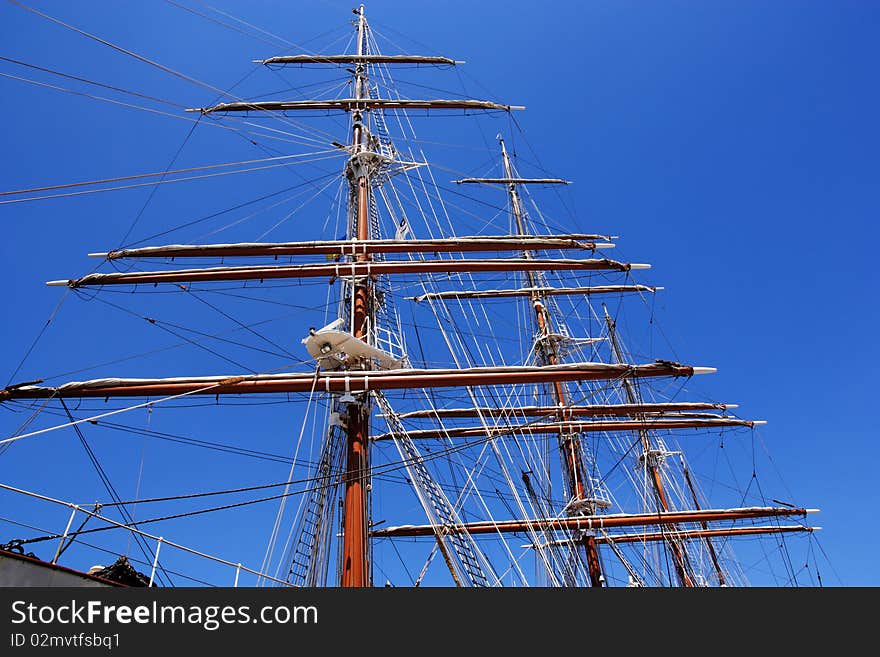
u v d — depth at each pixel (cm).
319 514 1806
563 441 3478
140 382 1698
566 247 2378
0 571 980
